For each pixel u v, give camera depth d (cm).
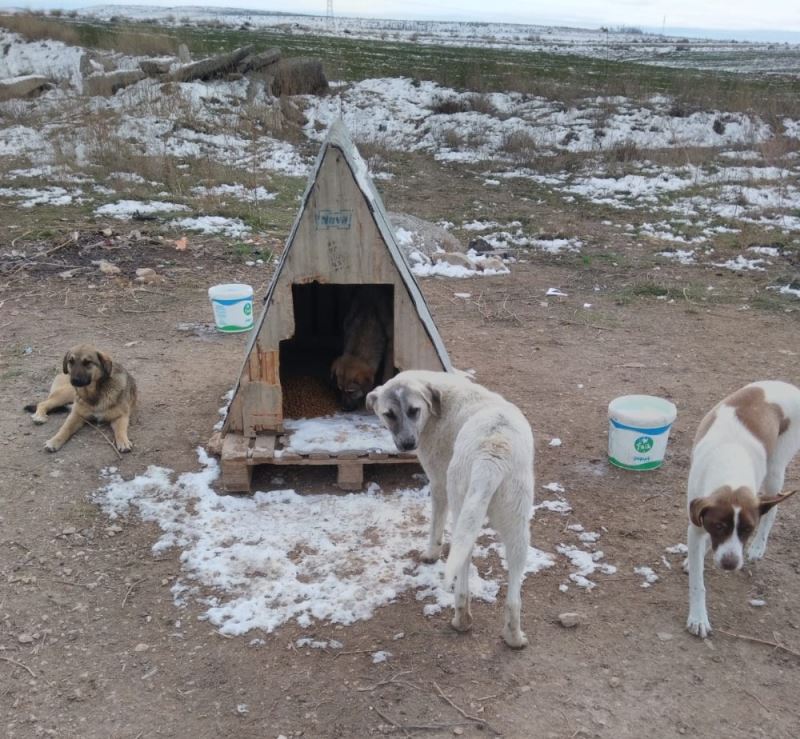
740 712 203
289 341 422
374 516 291
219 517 288
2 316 498
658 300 573
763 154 1080
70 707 204
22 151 966
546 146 1176
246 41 2166
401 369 306
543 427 369
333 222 288
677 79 1559
